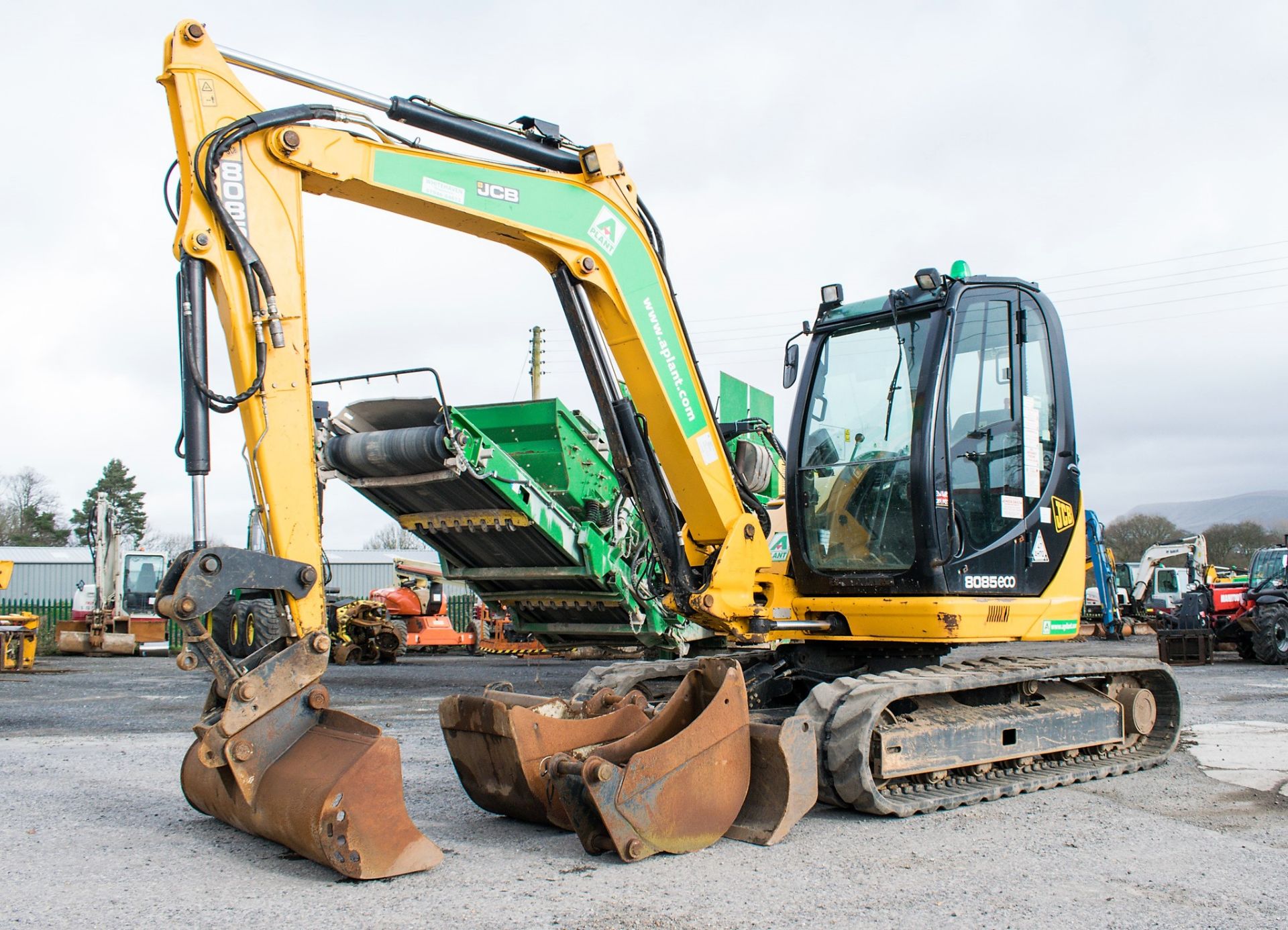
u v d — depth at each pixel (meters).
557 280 6.56
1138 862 4.73
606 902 4.10
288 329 4.99
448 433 9.30
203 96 4.96
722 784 5.00
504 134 6.21
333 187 5.51
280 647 4.79
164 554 23.97
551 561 11.28
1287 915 3.97
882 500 6.65
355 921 3.85
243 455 4.95
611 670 7.18
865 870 4.57
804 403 7.16
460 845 5.00
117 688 13.71
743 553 7.17
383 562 54.53
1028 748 6.42
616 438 6.83
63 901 4.11
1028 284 7.15
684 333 7.01
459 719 5.50
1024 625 6.71
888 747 5.56
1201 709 10.61
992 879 4.45
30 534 68.81
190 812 5.75
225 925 3.81
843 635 6.82
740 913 3.98
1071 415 7.30
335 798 4.28
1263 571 19.11
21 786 6.49
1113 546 58.09
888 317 6.78
